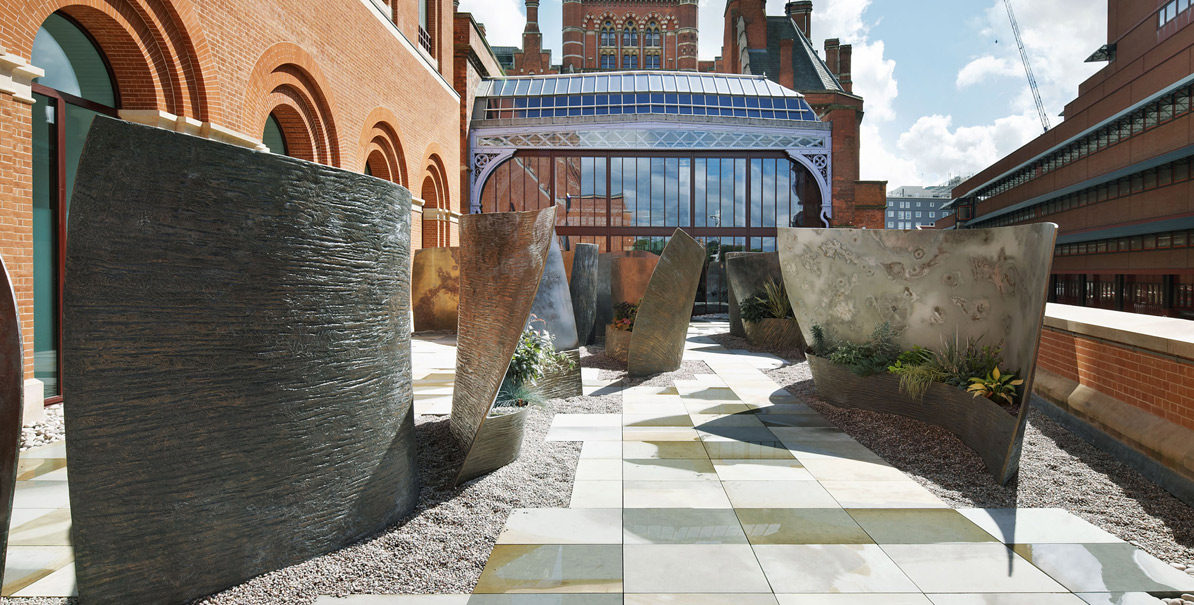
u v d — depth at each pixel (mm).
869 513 4199
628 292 14352
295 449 3314
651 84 33344
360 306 3660
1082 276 48781
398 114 18344
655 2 58344
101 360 2652
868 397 7199
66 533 3859
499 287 4977
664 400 8055
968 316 6387
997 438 4930
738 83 34344
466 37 29734
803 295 8445
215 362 2990
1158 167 36719
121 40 8344
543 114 31781
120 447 2719
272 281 3182
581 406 7645
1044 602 3023
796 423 6824
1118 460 5133
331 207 3457
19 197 6695
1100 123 42125
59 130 7762
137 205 2715
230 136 10180
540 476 4949
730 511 4246
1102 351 5629
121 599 2734
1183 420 4391
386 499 3875
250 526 3145
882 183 31281
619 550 3625
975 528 3930
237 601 2975
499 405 5953
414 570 3340
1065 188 47719
